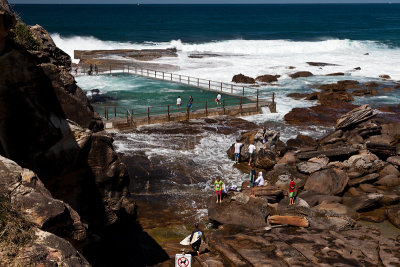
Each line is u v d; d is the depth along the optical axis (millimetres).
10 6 9578
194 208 15688
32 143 9102
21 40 9352
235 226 13875
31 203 6395
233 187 16250
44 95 9445
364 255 11750
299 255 11648
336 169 18438
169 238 13250
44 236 5980
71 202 10148
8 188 6457
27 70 8938
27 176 6793
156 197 16281
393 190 17734
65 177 9867
